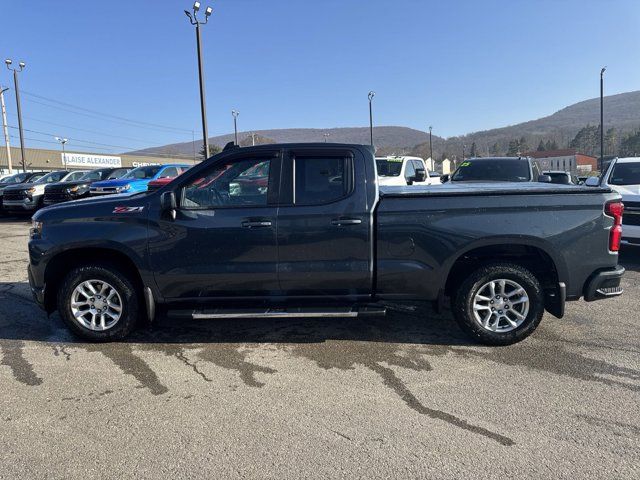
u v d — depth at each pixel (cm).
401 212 448
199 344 484
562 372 412
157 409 357
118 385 396
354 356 450
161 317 566
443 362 435
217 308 475
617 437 315
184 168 1730
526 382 394
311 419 340
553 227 443
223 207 459
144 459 296
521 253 471
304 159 459
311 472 282
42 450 307
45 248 471
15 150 6328
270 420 340
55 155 6838
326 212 450
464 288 459
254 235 453
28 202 1688
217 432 325
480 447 305
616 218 452
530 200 446
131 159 8019
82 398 374
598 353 451
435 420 337
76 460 296
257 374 414
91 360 446
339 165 457
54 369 427
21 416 348
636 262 841
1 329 531
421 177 1274
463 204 446
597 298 458
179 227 457
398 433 322
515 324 462
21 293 680
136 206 468
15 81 3406
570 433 320
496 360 438
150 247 461
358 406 358
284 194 457
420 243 449
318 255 455
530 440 312
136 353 462
